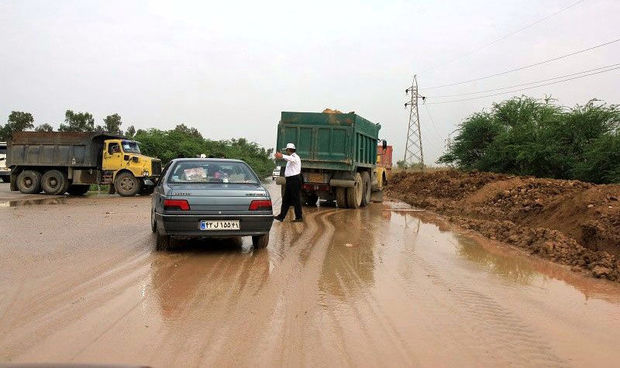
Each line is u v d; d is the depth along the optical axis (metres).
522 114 33.59
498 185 17.22
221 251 7.81
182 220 7.21
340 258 7.55
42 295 5.09
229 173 8.35
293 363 3.57
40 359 3.49
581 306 5.25
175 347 3.80
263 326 4.34
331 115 15.92
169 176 8.11
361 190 17.22
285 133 16.33
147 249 7.81
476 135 34.81
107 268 6.41
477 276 6.58
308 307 4.95
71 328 4.14
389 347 3.93
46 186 21.48
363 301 5.22
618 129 23.38
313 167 16.09
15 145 21.45
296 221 12.33
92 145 21.22
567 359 3.78
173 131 39.41
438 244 9.18
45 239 8.59
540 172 27.98
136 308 4.75
